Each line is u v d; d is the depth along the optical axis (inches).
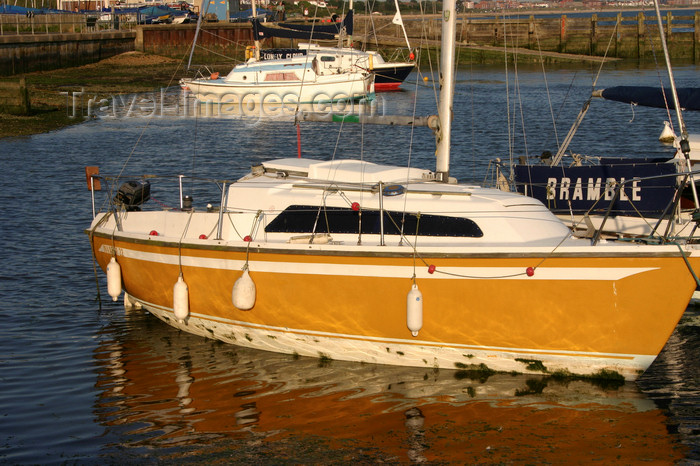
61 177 937.5
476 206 403.9
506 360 394.9
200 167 1001.5
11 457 332.5
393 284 389.1
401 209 407.8
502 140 1157.7
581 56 2664.9
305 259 398.9
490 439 344.2
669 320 366.0
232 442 345.4
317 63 1625.2
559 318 376.5
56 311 507.8
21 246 642.8
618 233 542.0
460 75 2298.2
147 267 456.4
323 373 410.9
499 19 2896.2
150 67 2375.7
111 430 356.2
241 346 449.4
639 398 377.7
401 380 399.9
